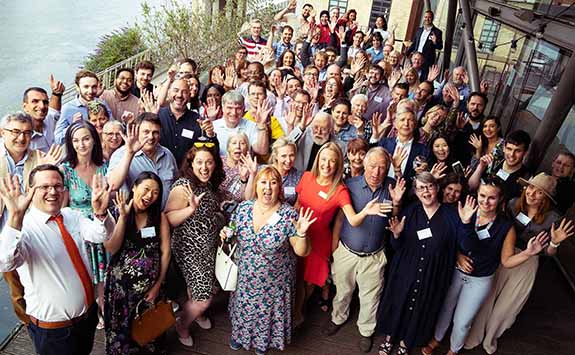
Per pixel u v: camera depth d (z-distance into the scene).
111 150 3.55
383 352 3.40
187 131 4.15
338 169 3.12
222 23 8.58
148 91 4.68
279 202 2.92
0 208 3.02
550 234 3.12
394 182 3.27
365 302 3.38
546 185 3.24
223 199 3.50
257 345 3.22
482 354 3.57
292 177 3.49
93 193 2.49
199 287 3.12
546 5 5.26
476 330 3.49
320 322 3.67
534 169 4.47
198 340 3.39
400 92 5.28
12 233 2.20
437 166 3.69
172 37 8.21
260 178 2.79
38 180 2.35
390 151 4.02
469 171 4.36
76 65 9.52
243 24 9.30
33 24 12.09
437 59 11.04
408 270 3.10
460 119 4.90
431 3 13.43
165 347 3.24
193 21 8.34
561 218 3.30
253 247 2.89
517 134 3.87
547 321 4.03
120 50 8.77
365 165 3.11
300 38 9.63
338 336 3.55
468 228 2.96
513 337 3.80
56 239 2.43
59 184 2.40
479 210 2.97
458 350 3.40
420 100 5.68
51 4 14.27
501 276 3.30
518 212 3.41
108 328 2.83
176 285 3.82
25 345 3.21
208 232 3.06
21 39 10.73
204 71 8.41
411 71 6.20
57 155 3.06
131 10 14.88
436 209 3.06
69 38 11.27
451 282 3.19
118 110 4.74
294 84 5.05
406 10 14.58
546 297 4.34
